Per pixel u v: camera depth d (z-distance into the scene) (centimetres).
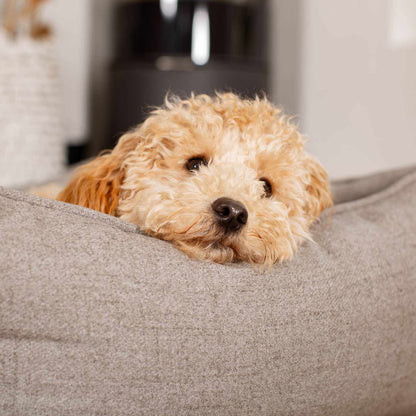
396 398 133
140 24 398
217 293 106
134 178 147
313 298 115
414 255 135
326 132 427
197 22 390
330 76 421
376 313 123
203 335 103
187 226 126
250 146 152
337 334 117
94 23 442
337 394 119
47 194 180
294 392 113
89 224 109
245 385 107
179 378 102
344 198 176
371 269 125
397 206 148
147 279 103
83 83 405
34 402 95
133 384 99
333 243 130
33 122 339
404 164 383
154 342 100
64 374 96
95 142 456
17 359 95
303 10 437
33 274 96
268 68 425
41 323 96
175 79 394
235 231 126
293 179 157
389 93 387
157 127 151
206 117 151
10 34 337
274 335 109
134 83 400
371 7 393
